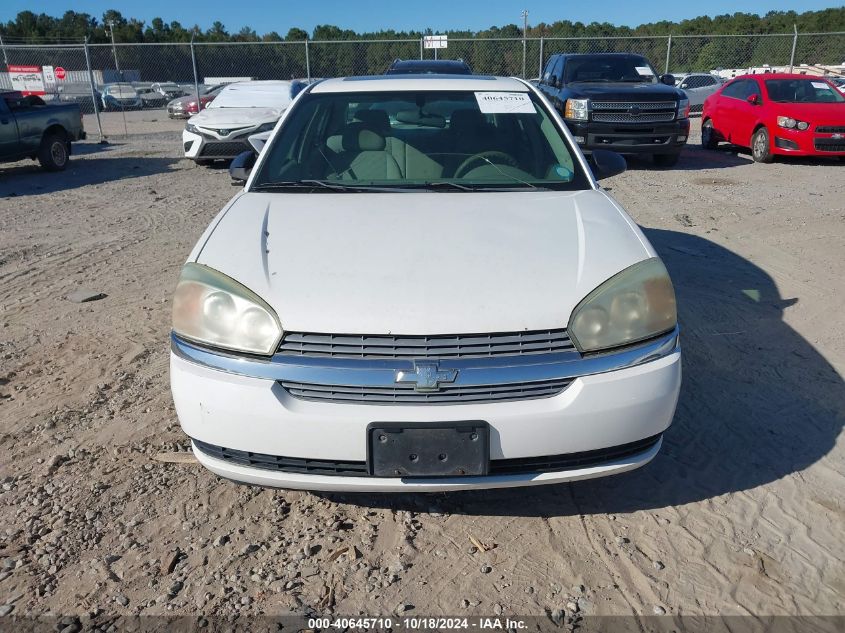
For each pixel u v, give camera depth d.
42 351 4.30
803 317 4.70
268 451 2.33
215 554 2.52
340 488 2.37
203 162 12.80
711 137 14.16
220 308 2.39
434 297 2.34
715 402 3.56
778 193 9.11
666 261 6.02
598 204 3.05
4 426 3.40
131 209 8.83
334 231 2.75
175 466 3.06
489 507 2.79
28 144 12.00
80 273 5.95
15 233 7.50
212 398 2.34
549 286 2.40
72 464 3.07
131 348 4.33
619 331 2.37
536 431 2.27
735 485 2.89
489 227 2.77
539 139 3.57
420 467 2.28
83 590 2.34
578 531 2.64
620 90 11.37
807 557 2.47
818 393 3.64
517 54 20.75
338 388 2.27
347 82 4.07
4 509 2.76
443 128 3.63
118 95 30.05
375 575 2.42
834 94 12.39
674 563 2.46
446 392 2.26
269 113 12.37
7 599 2.30
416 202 3.04
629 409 2.34
